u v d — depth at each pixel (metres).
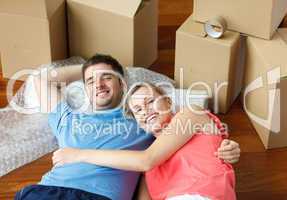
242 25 2.30
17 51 2.44
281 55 2.18
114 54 2.49
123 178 1.83
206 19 2.35
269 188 2.05
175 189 1.73
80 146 1.92
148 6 2.46
